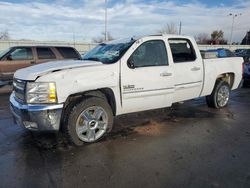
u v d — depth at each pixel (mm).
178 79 5387
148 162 3768
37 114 3908
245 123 5668
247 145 4422
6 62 10039
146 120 5785
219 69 6473
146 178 3330
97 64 4406
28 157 3891
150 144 4430
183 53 5672
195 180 3289
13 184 3184
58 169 3545
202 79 6004
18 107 4066
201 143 4500
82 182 3230
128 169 3557
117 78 4504
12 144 4371
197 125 5492
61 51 10992
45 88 3912
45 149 4176
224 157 3947
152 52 5016
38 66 4477
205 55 6148
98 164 3693
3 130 5051
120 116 6027
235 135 4914
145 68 4836
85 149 4195
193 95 5953
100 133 4512
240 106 7324
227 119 5965
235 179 3314
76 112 4172
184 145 4402
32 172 3461
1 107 7020
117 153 4059
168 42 5293
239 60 7207
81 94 4387
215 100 6758
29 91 3947
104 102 4473
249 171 3521
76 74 4109
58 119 4016
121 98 4633
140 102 4891
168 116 6129
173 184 3195
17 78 4250
